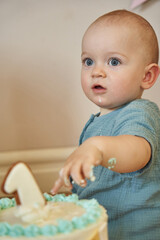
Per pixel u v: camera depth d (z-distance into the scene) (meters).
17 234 0.55
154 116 0.90
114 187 0.89
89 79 0.97
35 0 1.59
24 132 1.60
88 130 1.04
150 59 0.97
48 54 1.61
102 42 0.94
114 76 0.93
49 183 1.58
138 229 0.86
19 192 0.63
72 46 1.62
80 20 1.62
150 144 0.77
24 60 1.59
